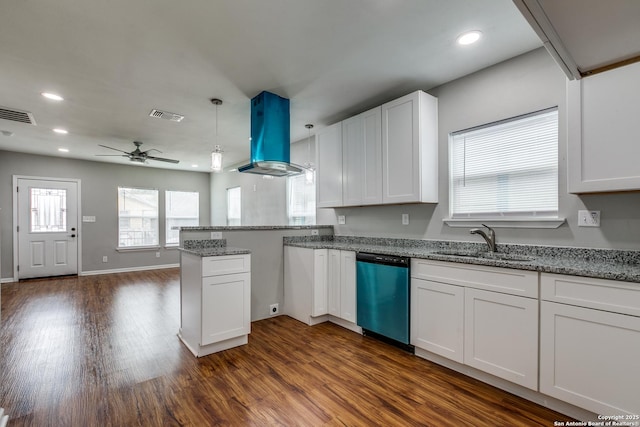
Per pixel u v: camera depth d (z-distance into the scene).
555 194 2.27
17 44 2.17
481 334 2.04
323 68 2.58
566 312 1.68
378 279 2.72
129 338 2.94
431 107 2.87
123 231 6.78
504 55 2.40
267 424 1.69
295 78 2.76
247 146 5.27
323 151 3.81
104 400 1.92
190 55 2.35
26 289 4.99
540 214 2.33
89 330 3.15
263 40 2.16
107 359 2.49
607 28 1.16
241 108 3.47
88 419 1.73
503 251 2.47
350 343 2.79
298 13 1.87
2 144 5.09
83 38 2.11
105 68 2.54
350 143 3.43
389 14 1.90
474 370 2.16
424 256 2.37
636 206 1.89
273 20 1.94
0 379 2.17
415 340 2.46
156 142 4.98
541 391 1.77
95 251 6.41
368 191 3.22
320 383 2.11
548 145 2.30
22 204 5.72
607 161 1.79
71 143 5.02
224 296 2.61
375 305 2.75
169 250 7.34
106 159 6.29
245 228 3.37
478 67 2.59
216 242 3.16
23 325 3.29
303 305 3.36
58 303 4.16
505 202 2.53
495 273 1.97
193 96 3.13
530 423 1.68
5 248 5.58
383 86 2.94
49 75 2.65
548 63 2.26
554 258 2.17
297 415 1.77
